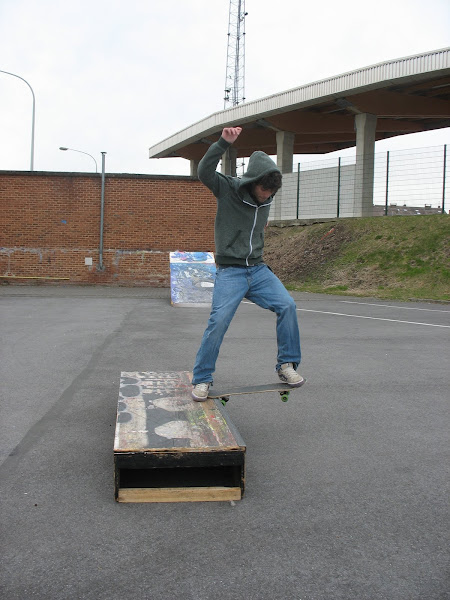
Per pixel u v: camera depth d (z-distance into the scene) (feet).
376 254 72.54
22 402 16.56
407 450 13.19
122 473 10.99
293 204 98.58
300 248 84.53
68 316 37.17
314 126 113.91
